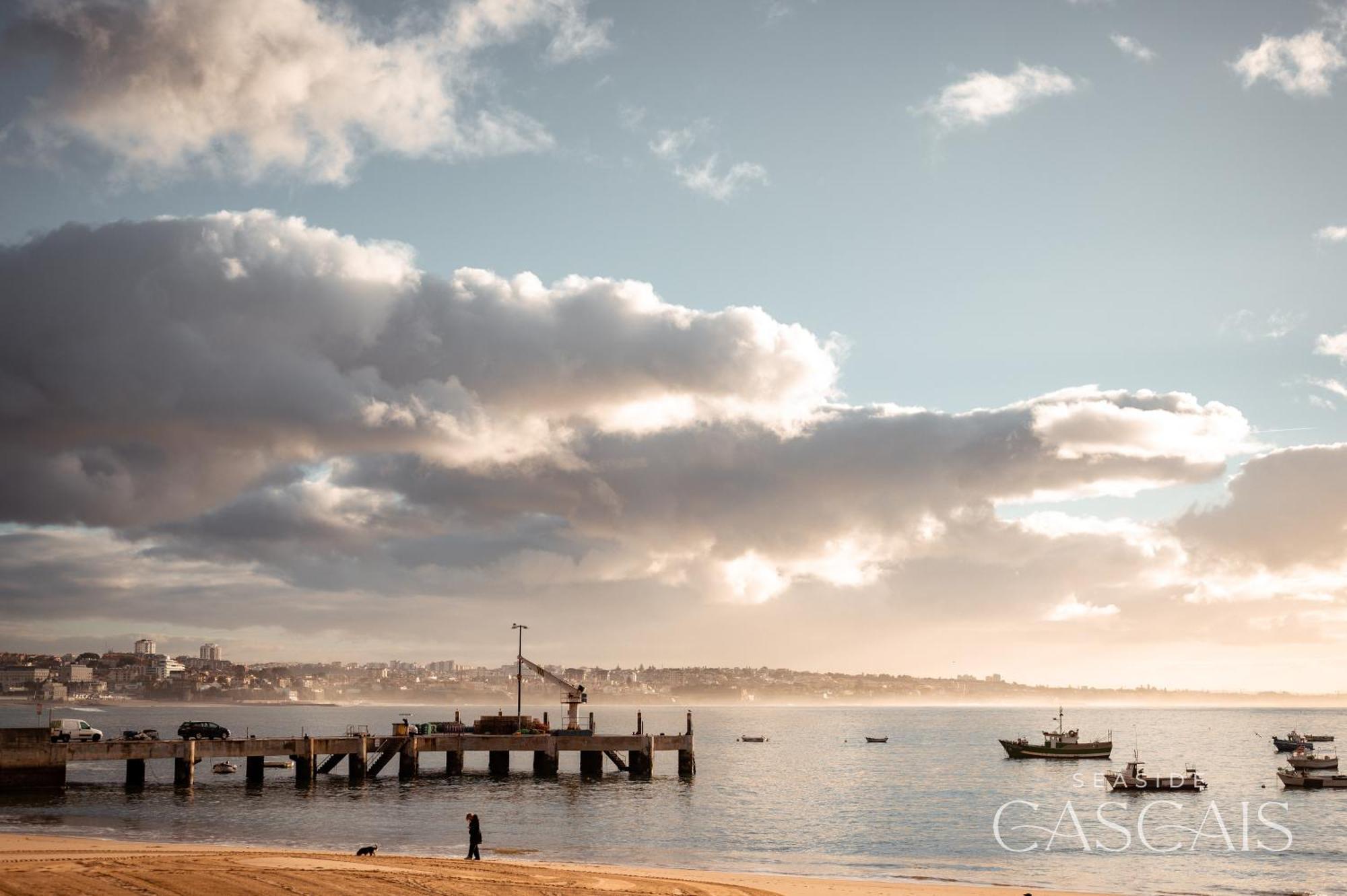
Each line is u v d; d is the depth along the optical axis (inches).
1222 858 3189.0
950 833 3725.4
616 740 5019.7
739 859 2967.5
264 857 2066.9
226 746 4192.9
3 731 3725.4
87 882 1546.5
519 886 1825.8
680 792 4653.1
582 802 4153.5
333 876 1737.2
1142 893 2551.7
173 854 2100.1
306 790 4281.5
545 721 5265.8
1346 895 2564.0
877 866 2918.3
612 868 2527.1
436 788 4480.8
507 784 4717.0
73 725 4220.0
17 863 1737.2
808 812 4333.2
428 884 1761.8
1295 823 4143.7
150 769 5408.5
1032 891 2426.2
